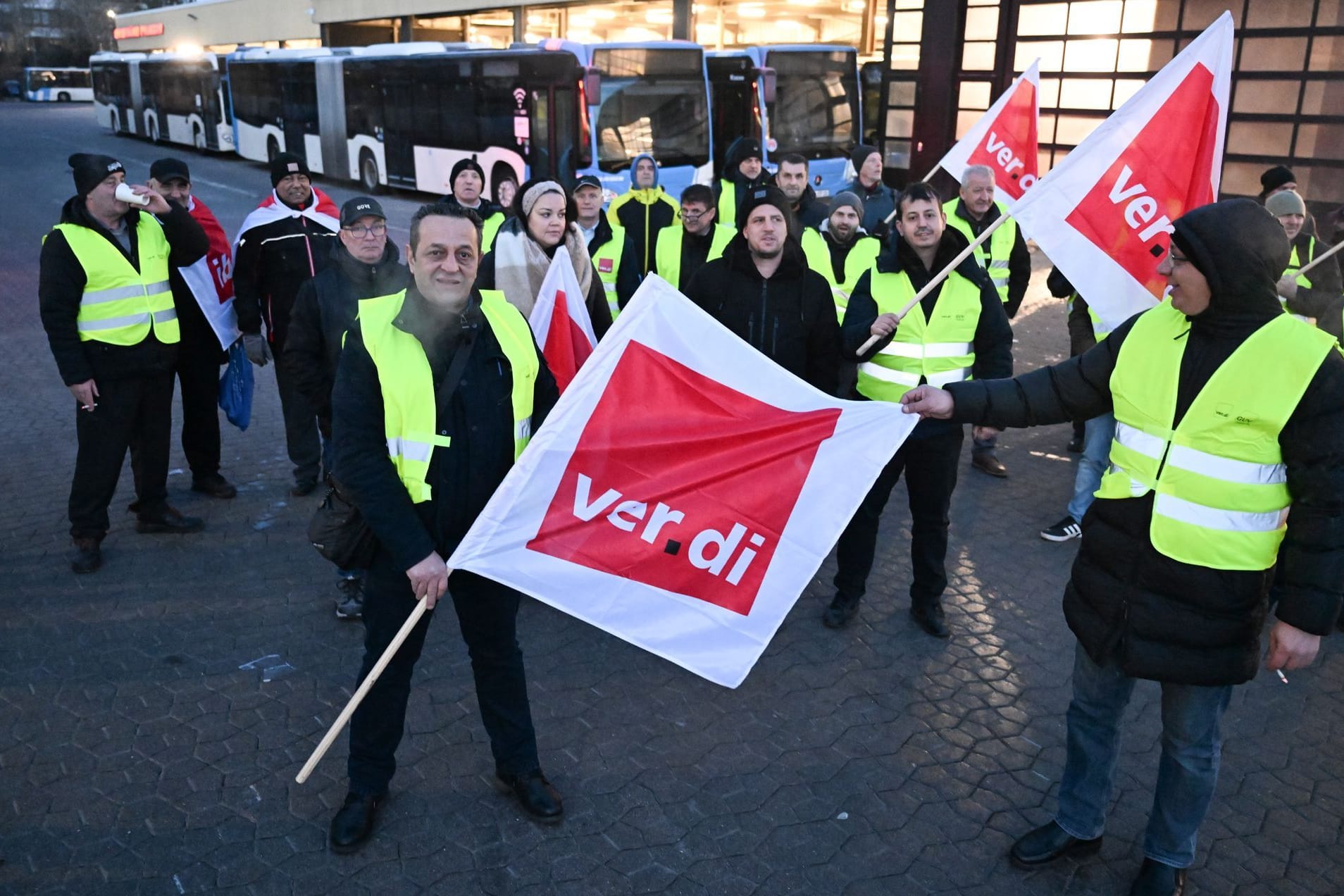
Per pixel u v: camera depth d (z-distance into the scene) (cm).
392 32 3269
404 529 289
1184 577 271
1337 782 365
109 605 476
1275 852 329
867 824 340
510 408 311
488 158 1697
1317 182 1441
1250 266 255
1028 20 1717
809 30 2228
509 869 316
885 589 511
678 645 328
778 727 393
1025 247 650
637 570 320
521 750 339
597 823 338
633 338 315
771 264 422
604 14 2570
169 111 3297
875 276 443
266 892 304
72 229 481
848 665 438
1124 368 284
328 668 427
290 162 565
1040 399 306
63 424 745
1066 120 1708
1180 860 299
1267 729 396
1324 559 255
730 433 324
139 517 555
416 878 311
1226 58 402
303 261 566
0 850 318
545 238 470
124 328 494
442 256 286
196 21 4481
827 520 334
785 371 327
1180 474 270
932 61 1814
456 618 472
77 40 7750
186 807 340
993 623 476
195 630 456
